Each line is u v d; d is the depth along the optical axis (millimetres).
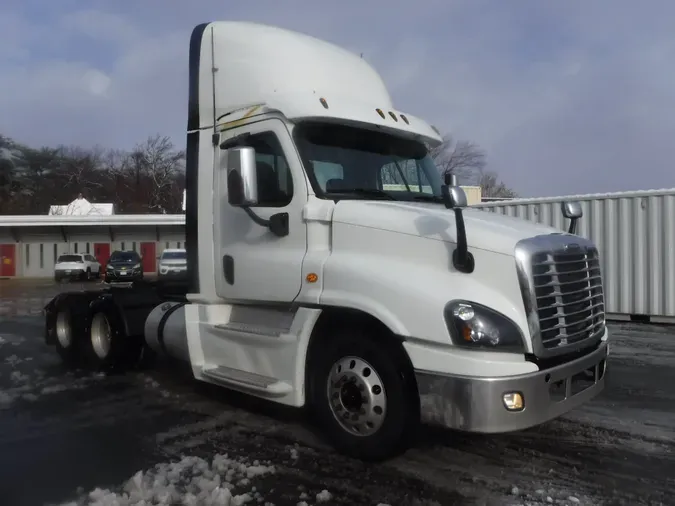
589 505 3912
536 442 5039
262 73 5293
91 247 39969
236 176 4680
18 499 4031
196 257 5746
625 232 11922
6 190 68875
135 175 70438
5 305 18172
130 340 7371
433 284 4094
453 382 3926
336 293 4504
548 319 4059
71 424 5648
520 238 4094
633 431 5305
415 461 4621
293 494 4074
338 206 4715
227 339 5461
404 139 5625
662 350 8945
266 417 5789
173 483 4246
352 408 4523
